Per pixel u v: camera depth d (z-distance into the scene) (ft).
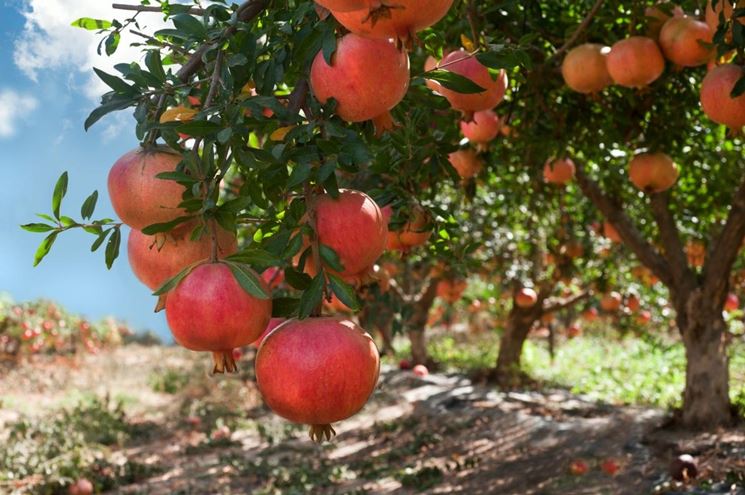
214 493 27.71
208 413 42.39
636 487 21.45
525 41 8.47
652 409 33.58
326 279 5.08
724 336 25.25
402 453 30.58
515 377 42.73
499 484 24.70
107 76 5.56
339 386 4.47
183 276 4.64
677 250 25.25
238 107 5.20
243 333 4.58
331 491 26.58
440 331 79.10
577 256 35.42
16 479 27.17
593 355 55.42
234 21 5.79
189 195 4.83
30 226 5.25
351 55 5.17
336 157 5.23
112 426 38.42
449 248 10.40
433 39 8.41
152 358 67.21
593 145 18.12
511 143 18.51
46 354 66.13
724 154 24.17
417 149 9.60
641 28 12.25
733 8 9.49
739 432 23.84
